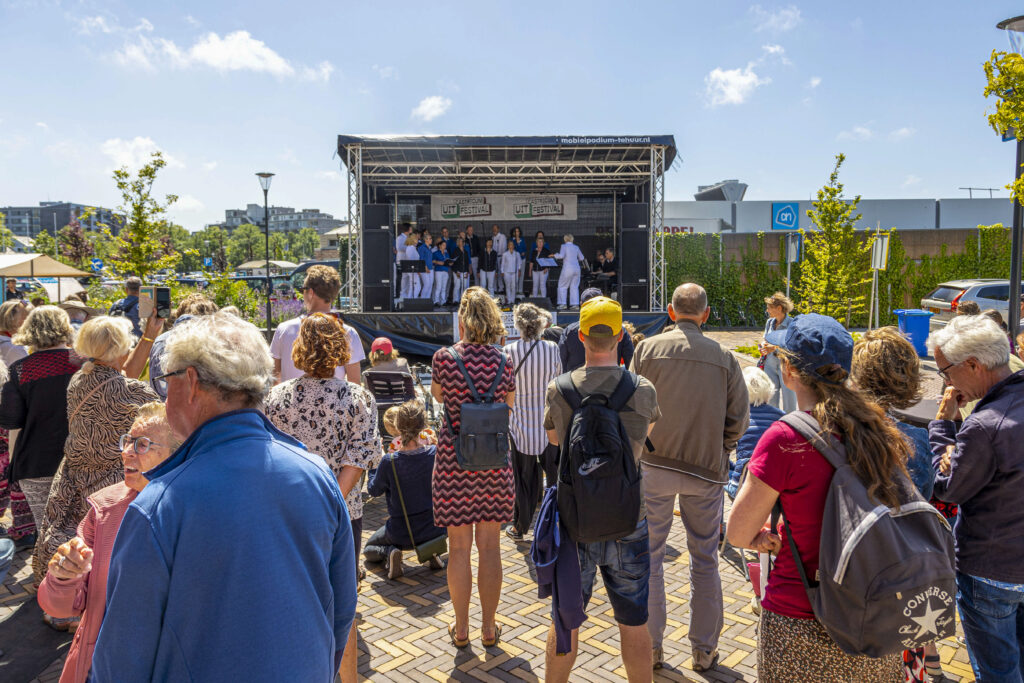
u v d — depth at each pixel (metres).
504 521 3.71
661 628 3.47
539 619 4.00
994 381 2.70
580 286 19.14
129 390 3.88
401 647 3.67
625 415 2.77
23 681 3.36
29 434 4.37
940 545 1.90
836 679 2.01
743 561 4.83
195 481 1.47
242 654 1.43
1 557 2.39
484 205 19.22
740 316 23.31
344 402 3.11
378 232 15.80
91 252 37.25
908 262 22.62
